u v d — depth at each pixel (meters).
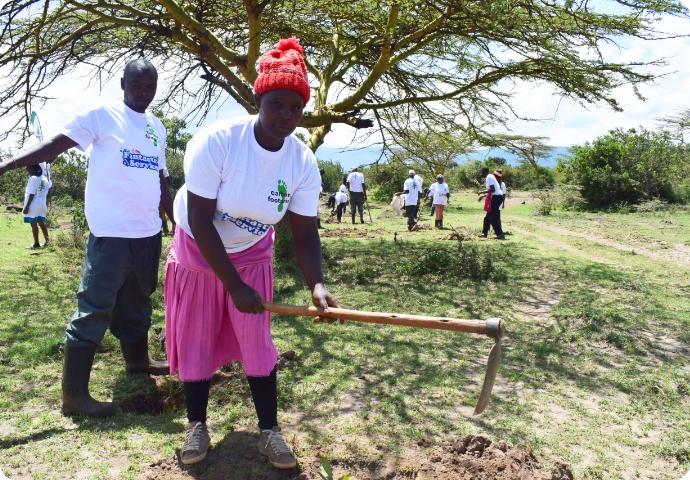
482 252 10.83
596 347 5.37
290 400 3.88
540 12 7.38
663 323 6.18
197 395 3.09
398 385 4.21
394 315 2.70
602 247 11.95
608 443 3.49
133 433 3.37
